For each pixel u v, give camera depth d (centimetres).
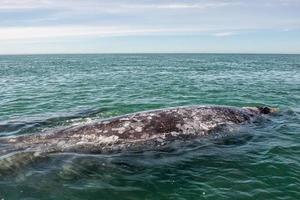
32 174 1004
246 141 1351
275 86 3375
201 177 1048
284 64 9112
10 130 1526
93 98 2592
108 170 1066
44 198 897
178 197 930
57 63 10738
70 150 1163
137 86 3416
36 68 7431
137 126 1270
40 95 2794
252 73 5441
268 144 1331
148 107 2153
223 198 928
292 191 970
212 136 1339
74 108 2150
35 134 1244
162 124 1298
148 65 8700
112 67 7781
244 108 1655
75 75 5222
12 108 2188
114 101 2419
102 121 1290
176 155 1198
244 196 940
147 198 923
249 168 1115
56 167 1051
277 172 1089
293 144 1341
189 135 1305
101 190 952
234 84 3575
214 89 3092
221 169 1106
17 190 924
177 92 2884
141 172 1069
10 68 7462
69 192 932
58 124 1628
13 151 1129
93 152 1170
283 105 2234
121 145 1208
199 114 1400
